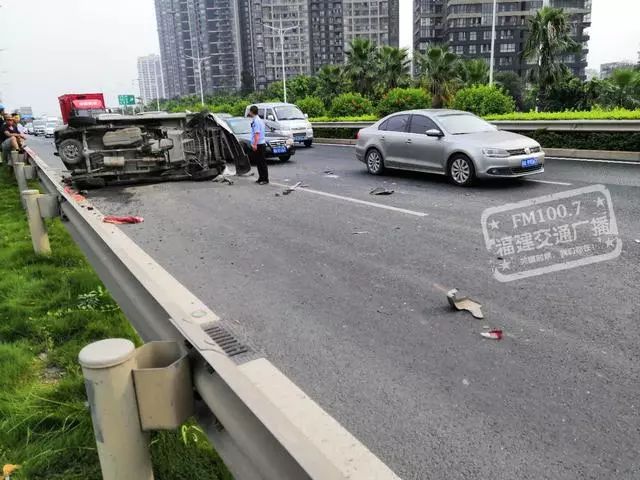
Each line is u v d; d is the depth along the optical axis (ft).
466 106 67.56
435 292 16.72
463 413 10.34
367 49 150.10
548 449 9.26
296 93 197.16
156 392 5.69
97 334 13.62
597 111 52.06
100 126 37.47
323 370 12.07
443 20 361.30
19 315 14.75
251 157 54.49
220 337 13.44
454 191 33.91
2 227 26.86
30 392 10.77
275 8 322.96
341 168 49.11
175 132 39.52
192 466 8.41
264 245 22.88
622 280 17.12
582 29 323.78
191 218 28.96
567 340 13.20
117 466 5.75
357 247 22.06
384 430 9.86
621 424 9.87
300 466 4.26
